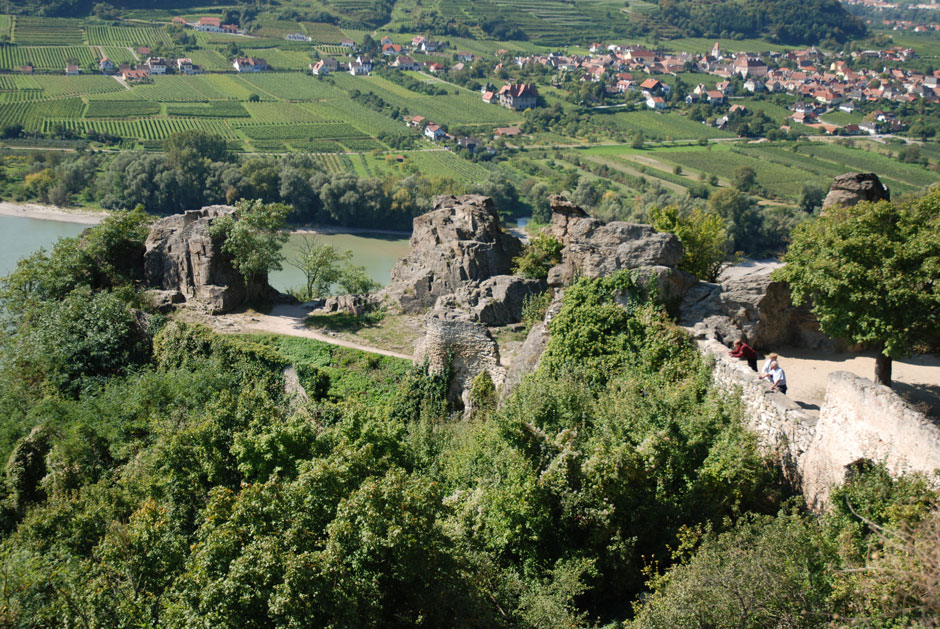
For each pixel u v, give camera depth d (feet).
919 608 47.80
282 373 133.08
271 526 57.77
